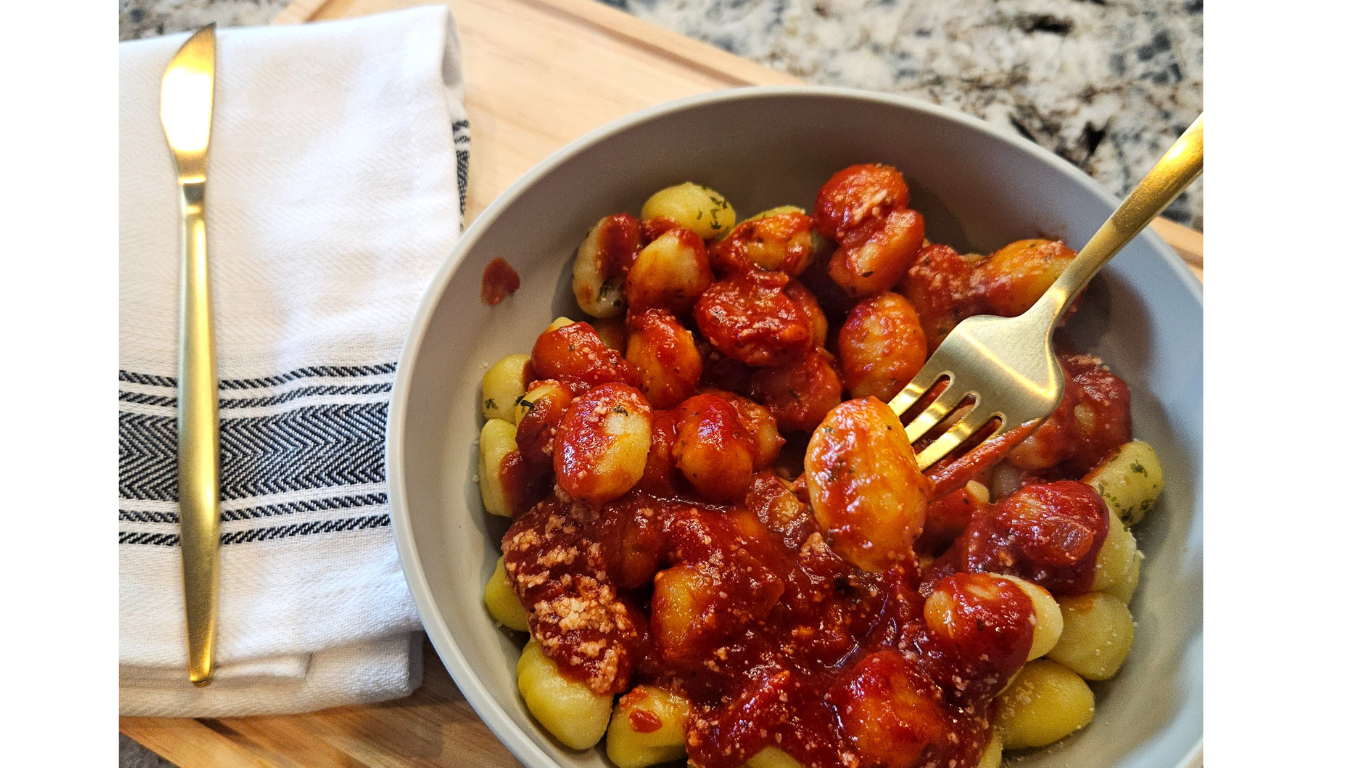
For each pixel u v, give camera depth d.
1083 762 0.26
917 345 0.30
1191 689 0.25
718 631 0.26
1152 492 0.29
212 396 0.30
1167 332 0.29
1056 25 0.40
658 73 0.37
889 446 0.25
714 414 0.28
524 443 0.28
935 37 0.40
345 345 0.31
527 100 0.36
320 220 0.33
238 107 0.34
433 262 0.32
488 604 0.27
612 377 0.29
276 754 0.28
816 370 0.30
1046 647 0.25
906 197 0.31
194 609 0.27
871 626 0.27
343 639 0.28
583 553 0.26
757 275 0.31
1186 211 0.36
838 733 0.25
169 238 0.32
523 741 0.23
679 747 0.26
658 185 0.32
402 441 0.26
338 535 0.29
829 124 0.32
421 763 0.28
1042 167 0.30
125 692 0.27
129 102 0.33
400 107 0.34
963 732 0.25
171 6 0.40
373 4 0.38
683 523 0.27
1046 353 0.28
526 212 0.30
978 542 0.28
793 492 0.29
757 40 0.40
